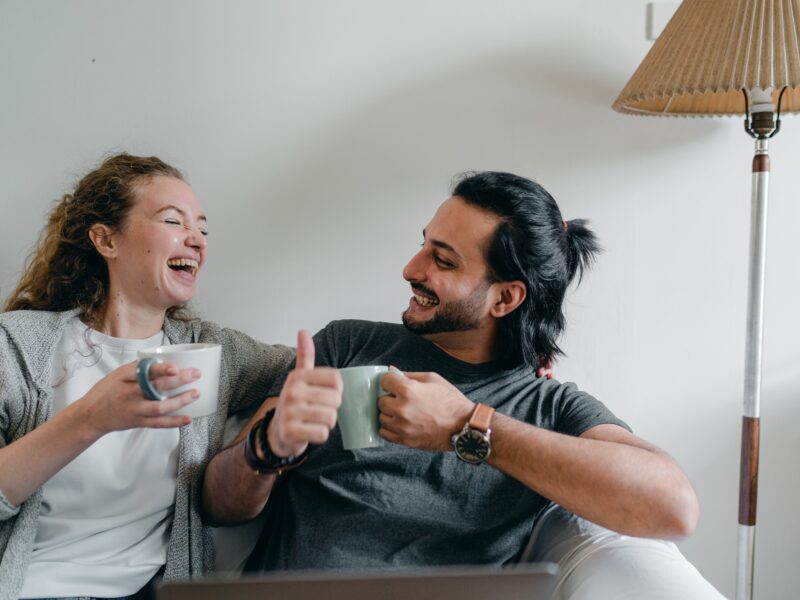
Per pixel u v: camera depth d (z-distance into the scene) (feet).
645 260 5.08
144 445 3.72
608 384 5.14
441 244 3.79
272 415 3.18
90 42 4.82
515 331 3.95
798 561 5.25
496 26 4.91
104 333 3.93
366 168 4.97
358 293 5.05
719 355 5.15
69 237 3.92
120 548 3.65
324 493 3.73
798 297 5.11
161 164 4.06
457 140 4.97
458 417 3.16
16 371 3.59
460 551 3.59
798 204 5.06
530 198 3.82
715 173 5.04
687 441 5.19
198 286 4.99
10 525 3.42
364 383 3.02
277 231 4.99
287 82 4.90
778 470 5.20
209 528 4.01
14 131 4.84
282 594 2.12
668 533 3.09
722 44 3.75
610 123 4.99
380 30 4.89
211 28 4.84
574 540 3.62
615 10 4.91
